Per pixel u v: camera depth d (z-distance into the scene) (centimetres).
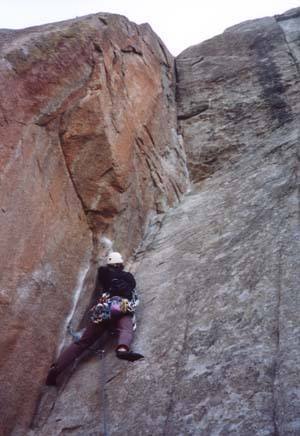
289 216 554
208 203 689
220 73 955
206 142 821
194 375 411
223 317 459
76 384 463
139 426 388
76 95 618
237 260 529
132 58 793
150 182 715
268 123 804
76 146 607
